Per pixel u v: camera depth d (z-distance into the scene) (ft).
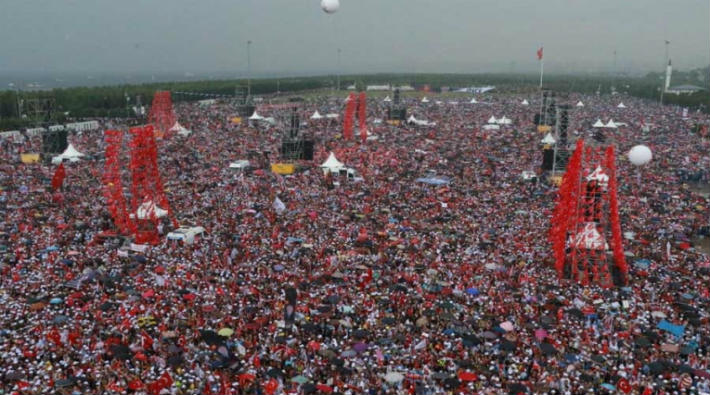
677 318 199.41
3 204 331.98
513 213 331.36
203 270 234.58
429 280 228.02
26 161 483.51
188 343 174.91
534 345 177.99
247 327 184.14
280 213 323.57
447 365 165.37
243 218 313.53
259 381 155.02
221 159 492.54
